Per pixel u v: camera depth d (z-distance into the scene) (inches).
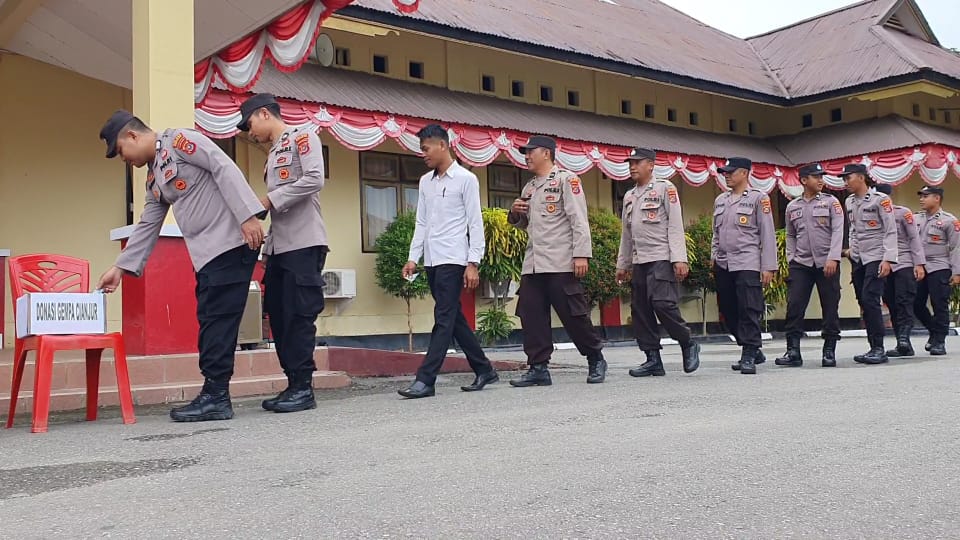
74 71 421.4
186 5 285.0
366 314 508.1
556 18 639.1
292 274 214.2
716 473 132.4
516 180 590.6
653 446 153.4
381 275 499.2
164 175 201.5
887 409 196.4
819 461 140.7
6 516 114.4
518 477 130.7
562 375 309.7
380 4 469.4
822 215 328.5
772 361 370.6
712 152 633.0
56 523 110.3
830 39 795.4
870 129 707.4
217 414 201.2
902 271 379.2
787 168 665.6
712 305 677.9
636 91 668.7
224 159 200.7
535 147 267.3
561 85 623.2
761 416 187.8
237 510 114.7
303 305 214.5
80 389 243.8
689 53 716.7
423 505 115.4
